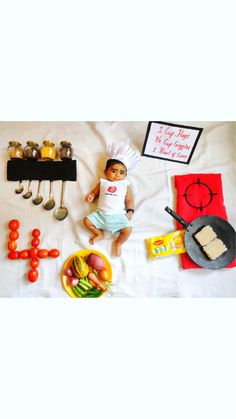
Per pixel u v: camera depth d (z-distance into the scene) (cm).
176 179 105
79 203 104
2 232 101
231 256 94
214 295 93
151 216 102
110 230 96
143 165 109
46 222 102
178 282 94
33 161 109
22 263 97
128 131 116
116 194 96
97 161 110
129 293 94
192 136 96
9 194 107
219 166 107
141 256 97
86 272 93
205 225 97
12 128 116
